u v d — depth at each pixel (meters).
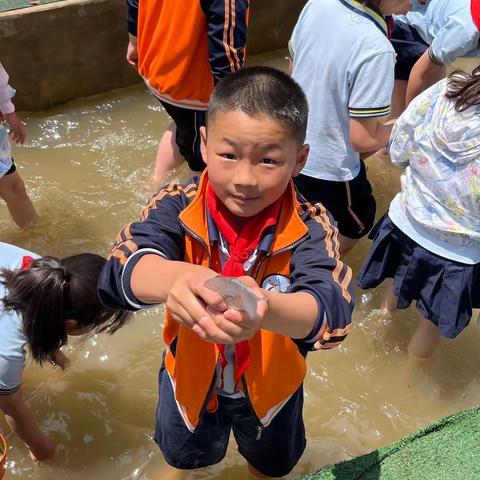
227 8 1.57
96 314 1.18
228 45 1.61
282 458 1.19
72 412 1.46
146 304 0.82
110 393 1.51
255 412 1.03
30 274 1.14
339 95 1.47
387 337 1.67
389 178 2.14
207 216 0.90
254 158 0.80
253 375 0.99
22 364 1.20
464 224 1.33
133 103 2.37
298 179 1.62
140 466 1.39
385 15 1.47
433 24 1.98
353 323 1.70
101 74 2.33
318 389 1.56
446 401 1.55
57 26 2.15
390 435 1.48
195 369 1.00
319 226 0.92
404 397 1.56
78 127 2.24
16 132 1.72
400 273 1.47
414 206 1.38
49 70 2.23
